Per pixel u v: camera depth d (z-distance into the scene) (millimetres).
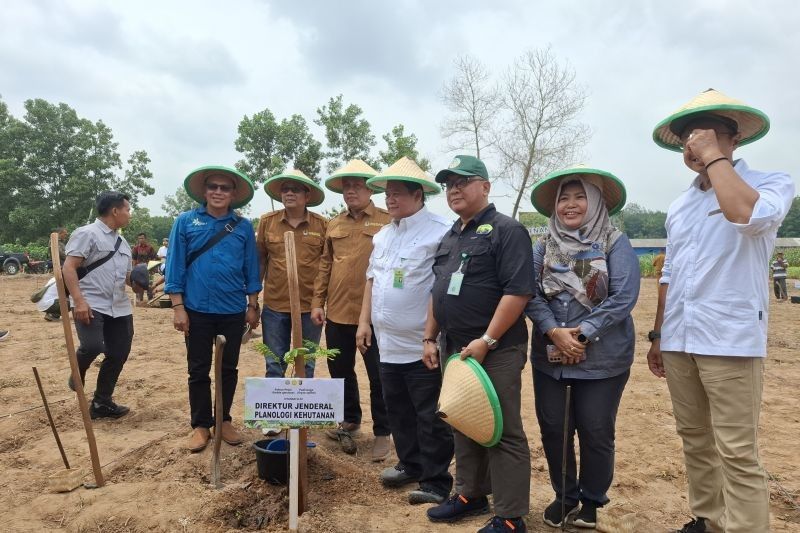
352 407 5164
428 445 3775
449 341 3447
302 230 4938
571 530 3336
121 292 5348
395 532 3283
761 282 2746
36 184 52125
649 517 3660
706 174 2906
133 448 4617
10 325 11516
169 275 4352
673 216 3100
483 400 2971
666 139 3229
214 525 3312
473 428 3010
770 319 14969
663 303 3359
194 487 3701
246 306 4660
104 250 5148
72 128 53219
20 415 5523
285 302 4891
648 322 14336
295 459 3240
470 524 3393
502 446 3139
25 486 3895
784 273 21250
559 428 3256
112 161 53875
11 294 18453
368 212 4715
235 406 5891
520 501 3123
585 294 3107
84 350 5125
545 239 3420
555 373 3201
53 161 52188
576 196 3184
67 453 4535
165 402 6125
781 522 3574
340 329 4773
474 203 3305
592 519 3297
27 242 51406
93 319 5117
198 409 4406
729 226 2779
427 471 3787
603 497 3301
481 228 3223
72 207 51531
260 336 10664
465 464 3418
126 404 6016
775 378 7957
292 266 3305
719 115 2814
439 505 3498
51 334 10422
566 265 3186
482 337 3102
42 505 3547
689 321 2902
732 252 2762
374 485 4012
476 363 3059
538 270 3402
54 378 7086
